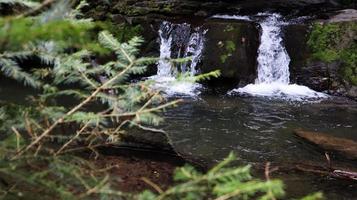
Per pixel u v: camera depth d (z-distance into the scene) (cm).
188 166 160
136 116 196
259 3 1304
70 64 207
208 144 596
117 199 187
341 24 1012
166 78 998
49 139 220
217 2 1273
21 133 210
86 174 206
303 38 1023
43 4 123
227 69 966
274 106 820
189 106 791
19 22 112
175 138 616
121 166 373
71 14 219
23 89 714
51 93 201
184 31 1060
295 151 569
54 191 181
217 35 1009
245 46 997
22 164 185
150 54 1070
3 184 188
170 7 1214
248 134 648
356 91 919
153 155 417
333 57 977
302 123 716
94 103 225
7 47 120
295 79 1003
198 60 1010
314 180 448
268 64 1027
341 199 405
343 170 483
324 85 962
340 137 652
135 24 1084
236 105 817
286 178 453
